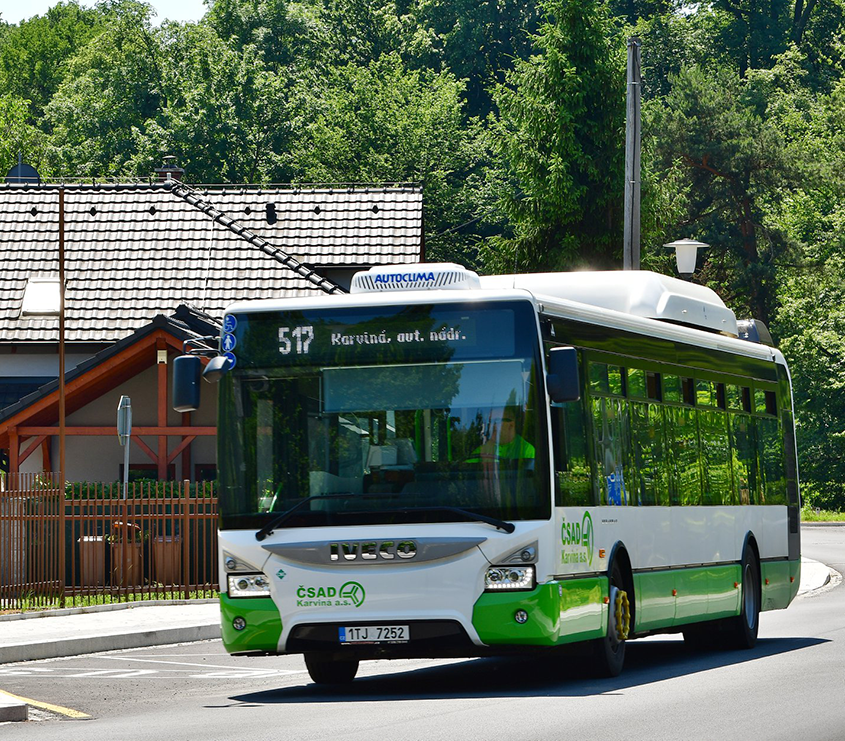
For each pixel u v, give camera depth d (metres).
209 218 56.34
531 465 20.41
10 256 54.97
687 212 106.81
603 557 22.16
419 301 20.97
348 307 21.16
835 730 16.48
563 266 70.81
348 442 20.81
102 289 53.56
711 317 28.55
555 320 21.52
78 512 41.53
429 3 140.00
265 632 20.72
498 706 18.80
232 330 21.39
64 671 26.09
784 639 29.59
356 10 138.75
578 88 70.56
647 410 24.44
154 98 124.44
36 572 36.84
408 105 119.50
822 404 108.94
